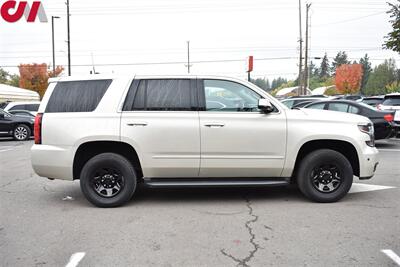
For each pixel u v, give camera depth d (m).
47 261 3.74
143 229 4.61
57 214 5.27
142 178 6.04
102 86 5.57
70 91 5.61
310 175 5.59
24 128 17.27
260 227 4.62
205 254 3.85
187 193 6.37
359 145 5.55
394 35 17.58
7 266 3.64
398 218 4.92
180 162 5.47
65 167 5.45
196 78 5.59
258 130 5.47
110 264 3.65
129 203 5.78
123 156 5.66
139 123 5.41
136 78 5.57
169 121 5.43
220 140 5.45
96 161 5.48
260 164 5.52
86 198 5.70
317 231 4.46
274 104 5.57
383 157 10.00
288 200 5.84
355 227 4.59
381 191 6.33
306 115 5.61
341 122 5.58
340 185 5.61
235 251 3.92
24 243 4.21
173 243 4.15
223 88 5.57
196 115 5.45
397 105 13.52
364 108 11.27
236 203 5.71
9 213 5.35
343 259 3.70
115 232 4.51
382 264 3.59
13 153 12.25
